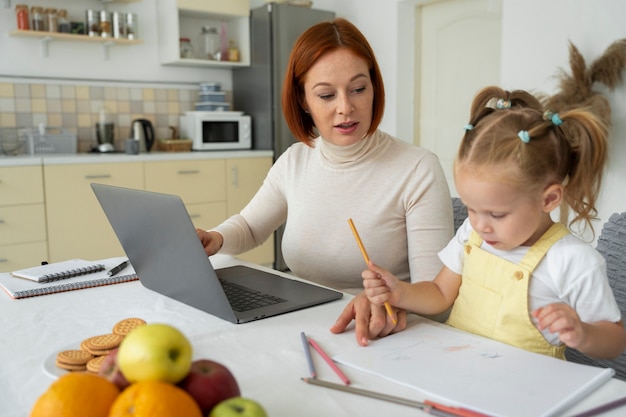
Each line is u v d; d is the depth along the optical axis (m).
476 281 1.01
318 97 1.33
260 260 3.96
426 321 1.02
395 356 0.84
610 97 2.73
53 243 3.21
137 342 0.55
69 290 1.24
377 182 1.41
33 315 1.08
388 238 1.41
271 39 3.96
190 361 0.57
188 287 1.09
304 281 1.28
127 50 3.96
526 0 3.05
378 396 0.71
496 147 0.89
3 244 3.06
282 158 1.60
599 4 2.72
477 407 0.67
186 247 1.00
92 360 0.80
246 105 4.26
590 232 2.73
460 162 0.94
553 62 2.95
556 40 2.93
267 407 0.69
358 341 0.90
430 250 1.32
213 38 4.16
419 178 1.38
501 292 0.96
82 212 3.28
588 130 0.92
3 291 1.25
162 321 1.03
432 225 1.34
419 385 0.73
